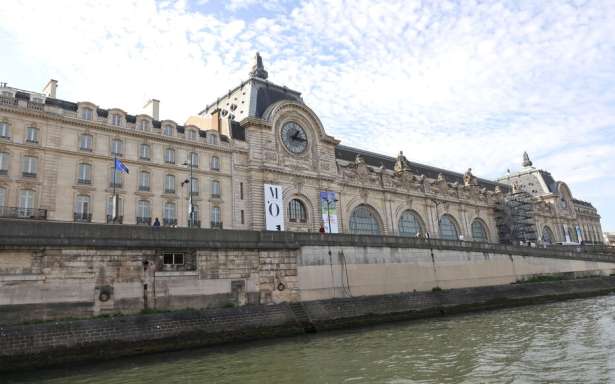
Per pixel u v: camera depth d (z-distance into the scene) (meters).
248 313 30.73
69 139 42.59
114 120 45.47
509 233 93.44
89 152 43.38
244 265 32.78
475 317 39.25
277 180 56.59
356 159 69.56
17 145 39.62
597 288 62.62
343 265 39.00
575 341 25.03
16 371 21.64
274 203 54.88
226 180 52.75
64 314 25.09
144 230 28.80
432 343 26.36
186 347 26.91
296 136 60.06
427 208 78.38
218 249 31.66
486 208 92.81
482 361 21.19
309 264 36.66
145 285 28.06
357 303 37.38
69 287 25.55
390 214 71.75
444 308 43.41
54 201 40.62
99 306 26.23
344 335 30.78
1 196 38.34
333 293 37.62
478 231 91.00
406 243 45.09
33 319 24.19
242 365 21.95
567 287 58.25
